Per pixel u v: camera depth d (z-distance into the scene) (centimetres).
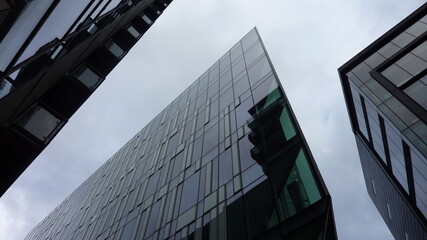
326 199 1189
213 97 3180
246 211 1495
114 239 2773
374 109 2914
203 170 2208
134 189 3269
